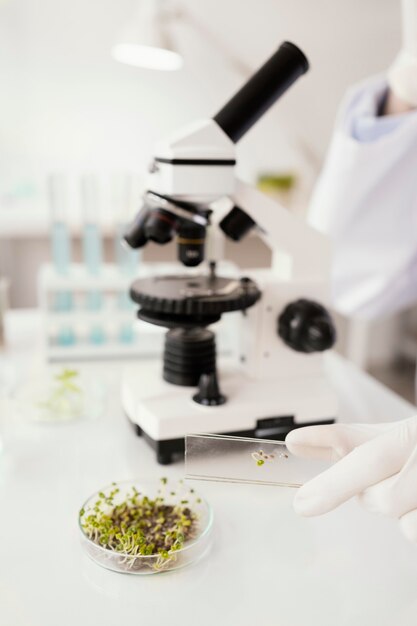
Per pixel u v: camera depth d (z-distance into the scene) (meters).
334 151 1.09
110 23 1.50
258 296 0.77
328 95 1.72
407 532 0.58
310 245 0.81
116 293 1.01
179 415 0.75
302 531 0.67
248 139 1.71
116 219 1.01
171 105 1.61
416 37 0.95
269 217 0.80
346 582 0.62
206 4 1.54
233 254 1.62
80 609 0.59
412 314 2.18
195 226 0.76
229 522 0.68
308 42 1.65
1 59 1.48
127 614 0.58
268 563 0.63
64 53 1.50
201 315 0.74
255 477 0.62
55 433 0.80
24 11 1.44
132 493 0.68
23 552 0.63
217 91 1.62
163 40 1.09
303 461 0.62
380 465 0.59
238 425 0.77
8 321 1.15
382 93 1.08
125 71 1.55
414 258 1.12
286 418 0.79
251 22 1.59
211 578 0.62
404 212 1.09
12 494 0.70
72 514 0.68
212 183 0.73
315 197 1.18
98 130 1.60
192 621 0.58
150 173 0.76
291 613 0.59
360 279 1.17
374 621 0.58
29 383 0.90
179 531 0.63
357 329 2.07
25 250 1.56
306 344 0.79
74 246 1.52
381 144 1.01
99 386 0.89
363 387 0.94
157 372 0.83
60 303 0.98
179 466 0.75
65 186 0.98
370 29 1.69
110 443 0.79
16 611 0.58
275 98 0.77
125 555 0.61
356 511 0.70
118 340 1.03
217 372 0.82
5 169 1.58
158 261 1.53
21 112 1.54
